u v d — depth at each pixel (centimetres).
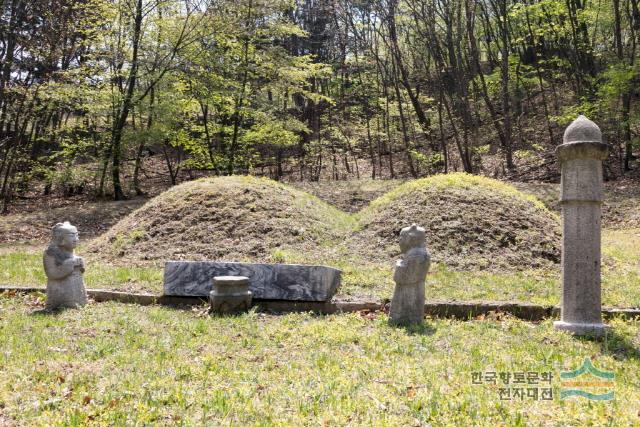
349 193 2217
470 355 592
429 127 2720
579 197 666
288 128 2419
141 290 931
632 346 627
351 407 439
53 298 819
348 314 798
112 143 2242
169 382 496
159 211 1382
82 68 2183
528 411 434
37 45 2148
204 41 2289
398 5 2758
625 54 2394
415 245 738
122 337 665
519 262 1108
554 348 615
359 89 3416
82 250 1323
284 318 782
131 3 2186
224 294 811
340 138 3056
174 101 2217
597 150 659
